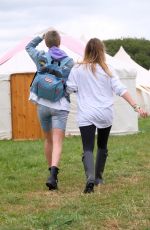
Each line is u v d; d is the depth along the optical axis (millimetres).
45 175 13820
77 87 11141
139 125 31922
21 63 25719
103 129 11414
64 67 11656
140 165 15062
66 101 11805
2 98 25141
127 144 20547
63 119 11805
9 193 11383
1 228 8375
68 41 27203
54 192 11422
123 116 25688
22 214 9391
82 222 8484
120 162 15656
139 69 48875
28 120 25016
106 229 8148
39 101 11820
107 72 11039
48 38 12016
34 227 8414
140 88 44719
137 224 8281
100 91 11031
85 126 10930
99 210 9219
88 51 11219
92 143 11047
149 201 9750
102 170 12008
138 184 11766
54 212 9242
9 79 25078
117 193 10680
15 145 21469
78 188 11773
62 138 11875
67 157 16922
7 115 25156
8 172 14414
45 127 12203
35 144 21672
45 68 11688
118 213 8914
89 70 11047
